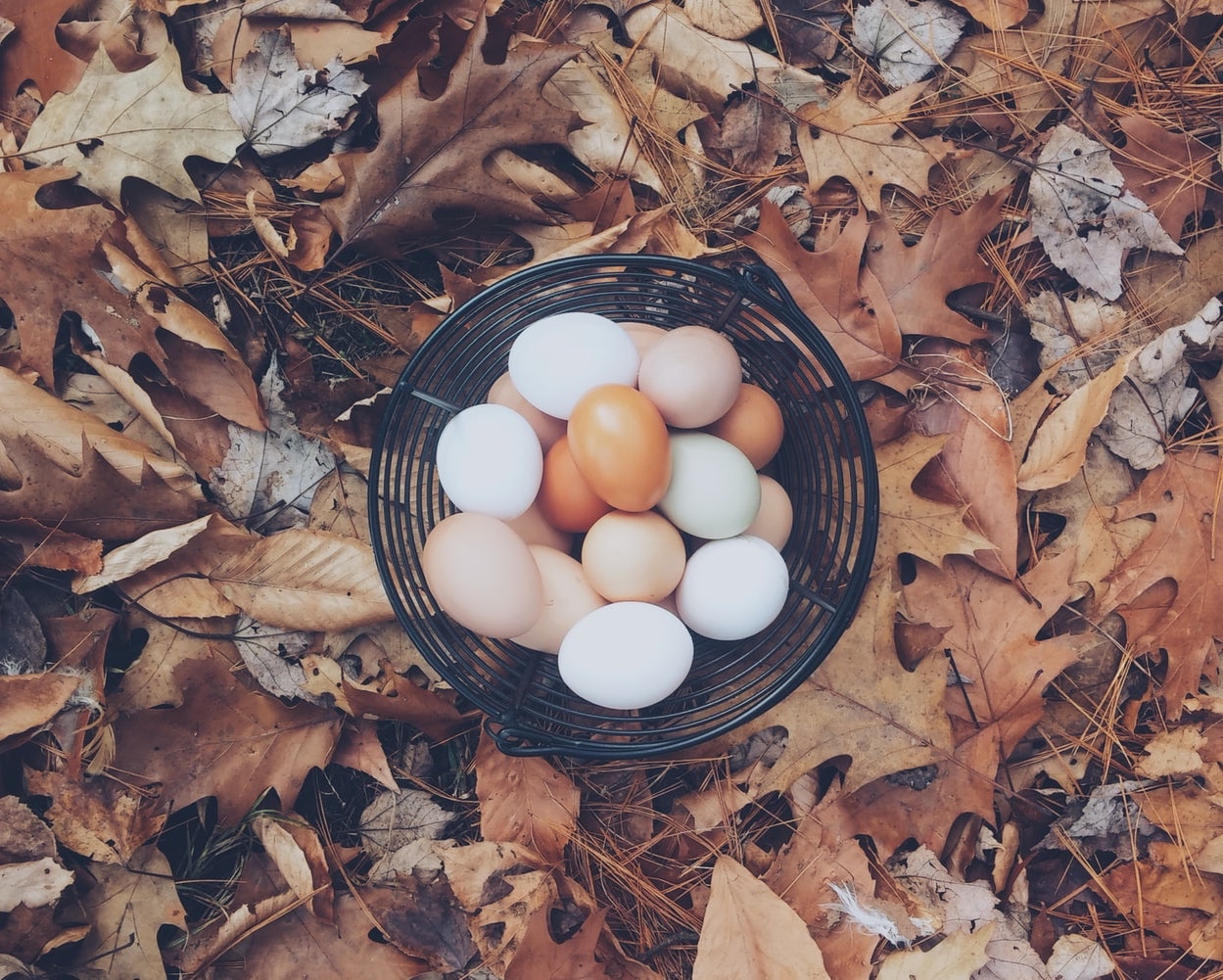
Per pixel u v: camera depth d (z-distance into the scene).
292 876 0.59
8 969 0.56
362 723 0.61
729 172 0.64
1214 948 0.61
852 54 0.64
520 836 0.60
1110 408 0.62
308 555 0.60
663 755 0.62
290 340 0.62
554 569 0.58
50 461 0.57
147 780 0.58
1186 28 0.63
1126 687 0.63
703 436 0.58
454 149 0.60
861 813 0.61
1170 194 0.63
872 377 0.63
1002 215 0.64
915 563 0.63
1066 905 0.62
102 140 0.59
